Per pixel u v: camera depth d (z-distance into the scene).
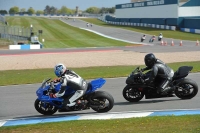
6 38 81.19
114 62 39.41
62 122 12.24
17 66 37.47
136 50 56.41
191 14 107.75
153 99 16.92
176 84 15.99
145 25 129.38
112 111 14.57
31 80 25.28
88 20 193.12
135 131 10.21
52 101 13.57
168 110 14.38
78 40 86.50
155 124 11.12
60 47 70.44
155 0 123.50
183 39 81.81
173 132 9.74
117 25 146.75
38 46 68.38
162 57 43.50
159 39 80.56
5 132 11.08
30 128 11.41
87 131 10.58
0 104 17.44
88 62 39.91
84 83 13.75
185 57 42.66
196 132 9.61
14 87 22.77
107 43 77.62
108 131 10.41
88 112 14.80
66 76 13.35
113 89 20.59
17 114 15.14
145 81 15.75
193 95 16.20
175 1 107.94
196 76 24.47
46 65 37.97
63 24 147.12
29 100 18.17
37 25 135.12
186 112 13.86
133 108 15.04
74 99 13.52
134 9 145.12
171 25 111.81
